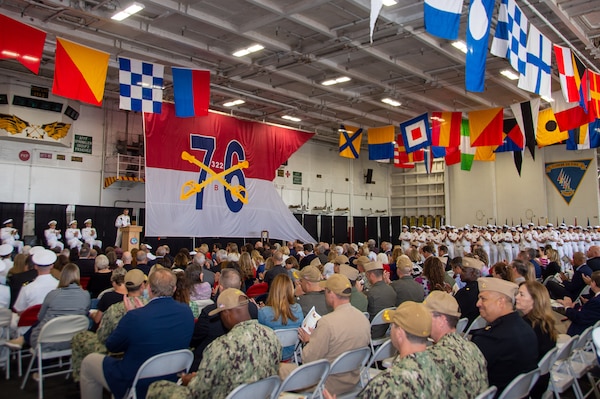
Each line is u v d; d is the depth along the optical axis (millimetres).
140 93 10789
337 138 25328
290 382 3102
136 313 3645
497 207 24828
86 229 15273
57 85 8836
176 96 11516
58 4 10109
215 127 16531
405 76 15898
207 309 4340
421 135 15711
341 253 11195
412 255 10133
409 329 2574
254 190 17438
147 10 11305
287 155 18594
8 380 5531
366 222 27422
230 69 15055
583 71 10094
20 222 14680
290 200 23953
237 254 11031
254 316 4594
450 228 20656
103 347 4371
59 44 8891
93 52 9305
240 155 17125
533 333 3340
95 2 10336
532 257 9406
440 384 2455
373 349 5176
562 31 12570
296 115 20766
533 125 14375
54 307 5012
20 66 14227
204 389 2844
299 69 15375
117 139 17406
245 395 2764
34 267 7039
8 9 10992
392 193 29766
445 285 6281
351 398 3670
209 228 15930
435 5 5738
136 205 17750
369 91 17766
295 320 4539
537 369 3090
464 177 26156
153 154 14875
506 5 7449
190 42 12953
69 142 16047
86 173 16578
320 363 3225
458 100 19000
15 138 14656
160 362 3512
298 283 5746
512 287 3381
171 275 3875
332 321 3686
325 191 25891
